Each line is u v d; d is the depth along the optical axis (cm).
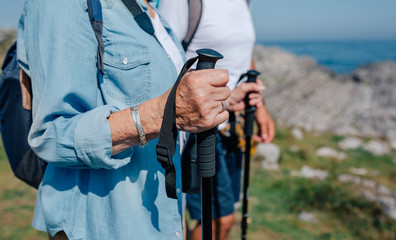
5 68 108
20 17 97
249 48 194
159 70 103
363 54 17538
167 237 109
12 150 115
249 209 551
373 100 3006
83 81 90
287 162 1020
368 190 800
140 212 103
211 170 102
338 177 890
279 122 2050
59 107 86
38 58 88
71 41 88
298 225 530
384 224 581
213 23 171
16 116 110
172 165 88
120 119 88
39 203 108
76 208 102
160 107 87
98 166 91
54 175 103
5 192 411
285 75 3859
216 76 83
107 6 97
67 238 107
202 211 109
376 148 1467
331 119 2230
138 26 104
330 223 558
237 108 181
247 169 197
